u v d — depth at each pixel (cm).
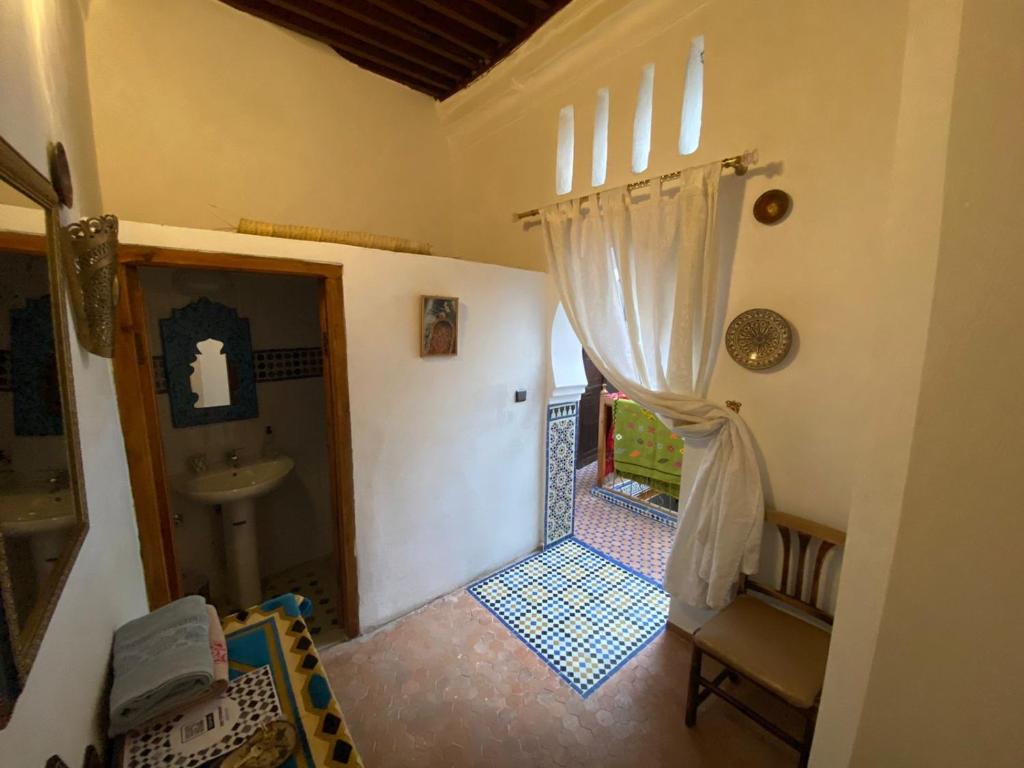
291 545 254
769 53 150
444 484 216
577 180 219
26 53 76
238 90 206
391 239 190
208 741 83
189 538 214
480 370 221
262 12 204
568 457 278
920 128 71
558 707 163
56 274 77
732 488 166
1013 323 62
